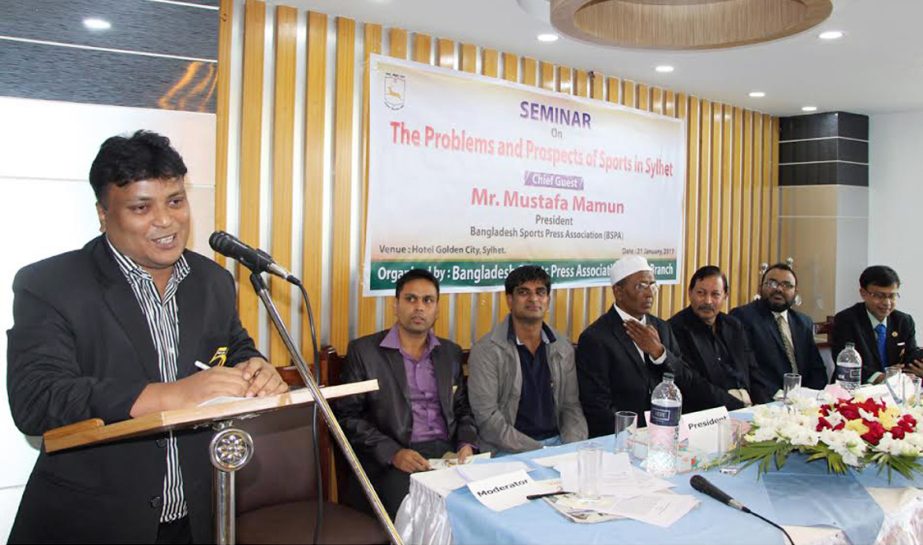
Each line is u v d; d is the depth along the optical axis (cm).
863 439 200
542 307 316
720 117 538
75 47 229
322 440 296
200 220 254
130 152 153
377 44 357
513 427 310
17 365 150
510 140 408
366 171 356
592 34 231
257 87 326
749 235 571
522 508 172
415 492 192
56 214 227
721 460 209
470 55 391
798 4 216
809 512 173
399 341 308
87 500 154
